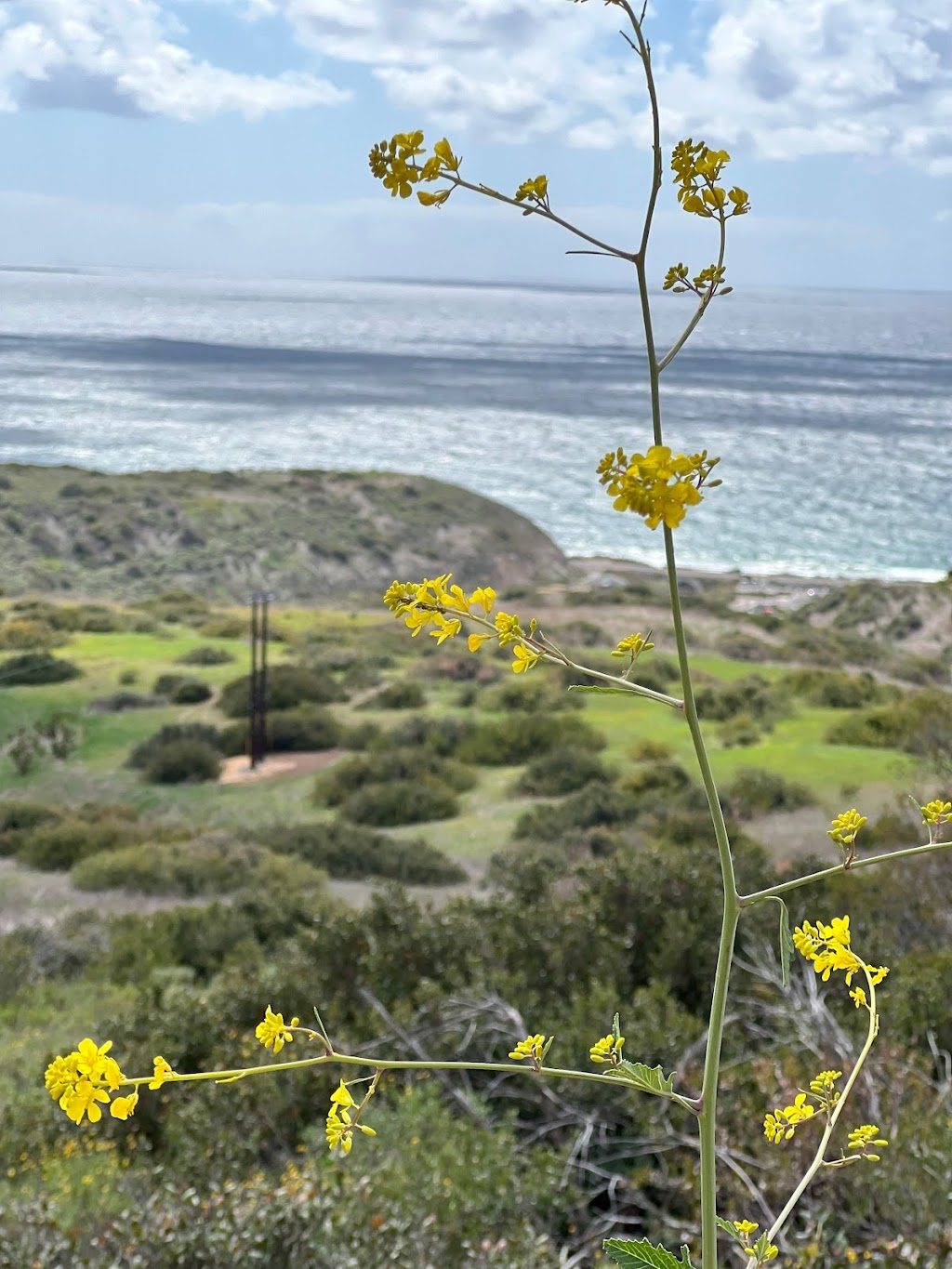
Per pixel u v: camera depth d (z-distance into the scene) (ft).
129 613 154.10
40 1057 26.63
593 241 3.23
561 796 82.23
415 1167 14.03
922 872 27.53
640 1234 13.35
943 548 233.14
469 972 21.81
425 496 224.94
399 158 3.13
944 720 47.09
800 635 153.17
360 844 66.95
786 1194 12.09
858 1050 14.99
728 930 3.32
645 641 3.27
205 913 42.75
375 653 131.23
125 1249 11.27
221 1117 17.16
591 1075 3.35
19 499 195.62
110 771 89.30
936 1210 11.02
